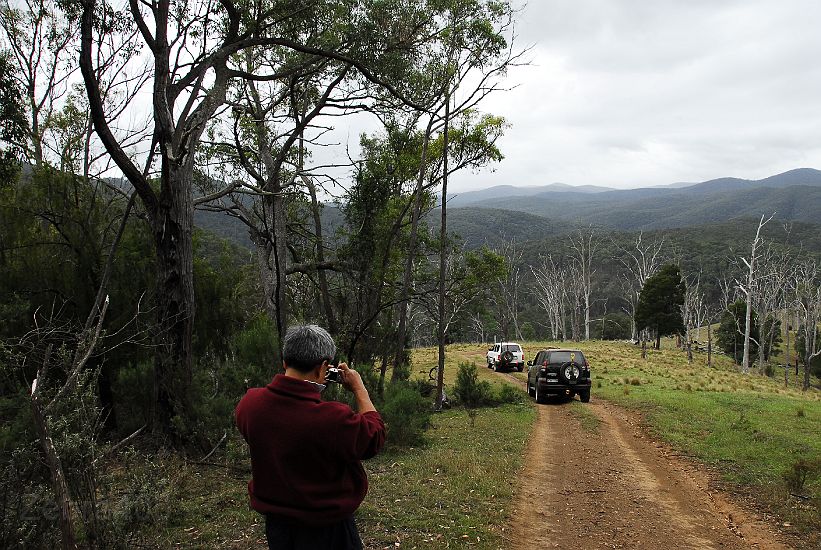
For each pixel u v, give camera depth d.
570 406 20.03
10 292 11.44
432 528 6.58
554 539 6.62
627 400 20.67
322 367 2.78
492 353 39.34
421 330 75.50
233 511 6.98
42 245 12.49
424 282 26.39
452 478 8.98
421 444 12.30
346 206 20.16
